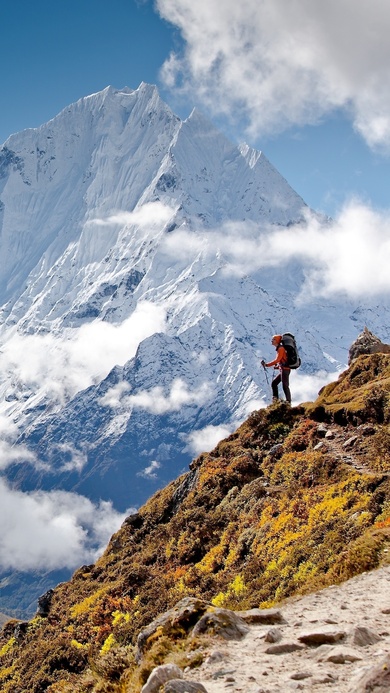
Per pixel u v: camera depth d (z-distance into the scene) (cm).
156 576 3166
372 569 1446
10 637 3972
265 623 1105
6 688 2773
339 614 1123
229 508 3278
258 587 2219
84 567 3959
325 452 3125
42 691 2627
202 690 809
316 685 805
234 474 3572
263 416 3947
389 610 1095
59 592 3794
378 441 2858
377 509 2105
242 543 2802
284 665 895
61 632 3098
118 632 2658
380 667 745
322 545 2075
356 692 742
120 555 3841
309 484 2895
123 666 1150
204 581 2702
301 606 1239
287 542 2406
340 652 892
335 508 2394
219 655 944
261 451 3706
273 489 3106
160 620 1123
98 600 3180
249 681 851
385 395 3281
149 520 4041
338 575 1516
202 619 1066
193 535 3241
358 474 2652
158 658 1012
